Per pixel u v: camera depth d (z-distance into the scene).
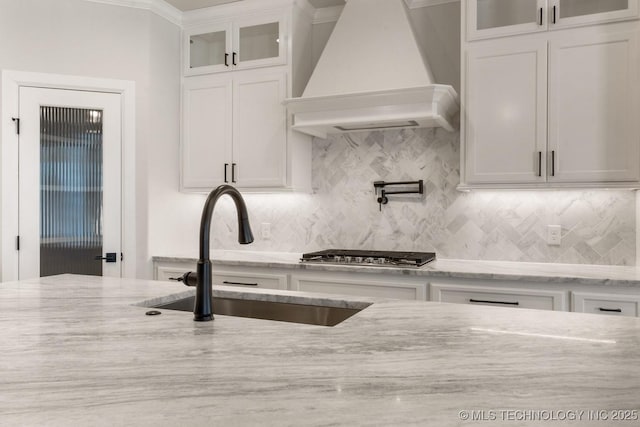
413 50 2.99
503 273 2.61
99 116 3.47
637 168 2.55
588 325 1.24
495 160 2.86
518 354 0.99
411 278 2.80
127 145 3.49
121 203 3.49
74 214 3.42
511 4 2.85
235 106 3.58
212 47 3.74
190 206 3.96
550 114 2.73
